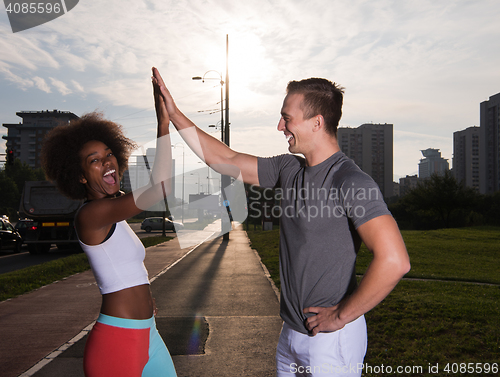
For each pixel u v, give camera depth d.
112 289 1.74
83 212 1.66
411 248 17.66
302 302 1.61
